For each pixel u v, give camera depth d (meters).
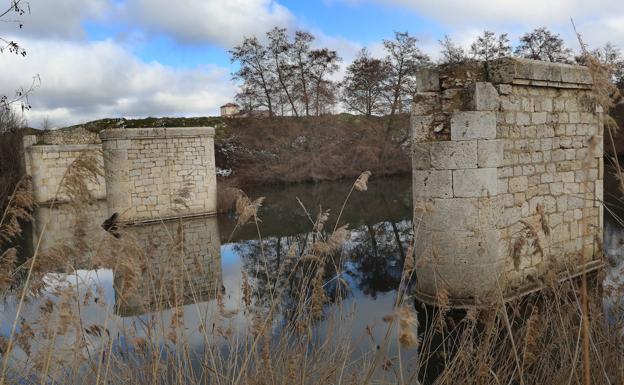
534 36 31.11
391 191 24.75
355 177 32.00
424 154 6.72
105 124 29.81
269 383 3.32
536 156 7.35
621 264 7.54
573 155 8.02
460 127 6.42
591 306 3.82
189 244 13.09
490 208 6.47
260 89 35.22
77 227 2.95
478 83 6.40
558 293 3.99
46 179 23.11
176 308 3.59
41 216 18.95
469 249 6.43
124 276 3.12
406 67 33.69
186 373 3.65
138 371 3.64
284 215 18.52
